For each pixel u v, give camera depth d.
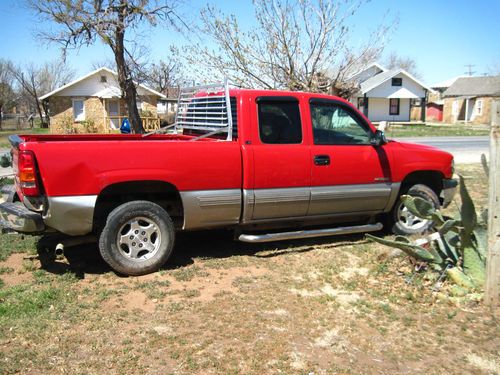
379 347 3.90
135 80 25.64
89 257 5.86
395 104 48.88
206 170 5.39
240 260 5.81
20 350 3.73
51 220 4.85
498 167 4.37
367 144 6.35
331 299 4.72
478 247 4.96
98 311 4.41
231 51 12.41
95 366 3.55
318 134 6.03
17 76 61.22
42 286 4.96
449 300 4.66
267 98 5.72
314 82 12.56
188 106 7.09
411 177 6.85
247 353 3.75
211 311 4.44
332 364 3.64
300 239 6.66
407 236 6.80
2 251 6.00
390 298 4.75
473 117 53.50
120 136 6.56
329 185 6.06
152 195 5.58
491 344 3.96
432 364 3.68
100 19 19.70
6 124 53.47
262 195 5.66
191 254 6.01
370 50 12.73
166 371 3.51
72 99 37.12
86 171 4.89
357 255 6.04
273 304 4.61
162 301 4.64
